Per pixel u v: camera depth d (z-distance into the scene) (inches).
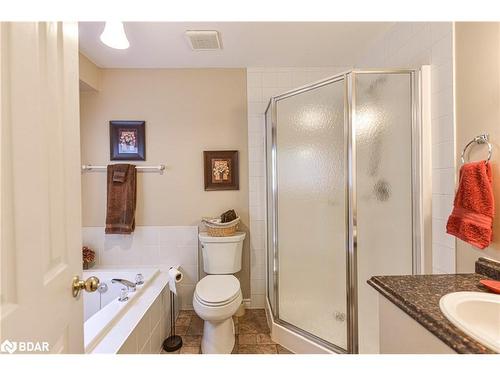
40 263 24.0
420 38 58.0
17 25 21.5
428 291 34.7
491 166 41.2
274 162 77.6
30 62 22.9
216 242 83.8
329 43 77.5
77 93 31.5
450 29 49.3
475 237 41.3
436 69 53.3
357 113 60.0
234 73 93.4
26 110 22.3
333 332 64.8
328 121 65.2
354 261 60.0
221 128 93.5
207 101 93.1
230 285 72.6
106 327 51.6
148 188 92.7
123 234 90.8
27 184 22.4
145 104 92.3
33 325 23.0
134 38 73.0
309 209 69.8
